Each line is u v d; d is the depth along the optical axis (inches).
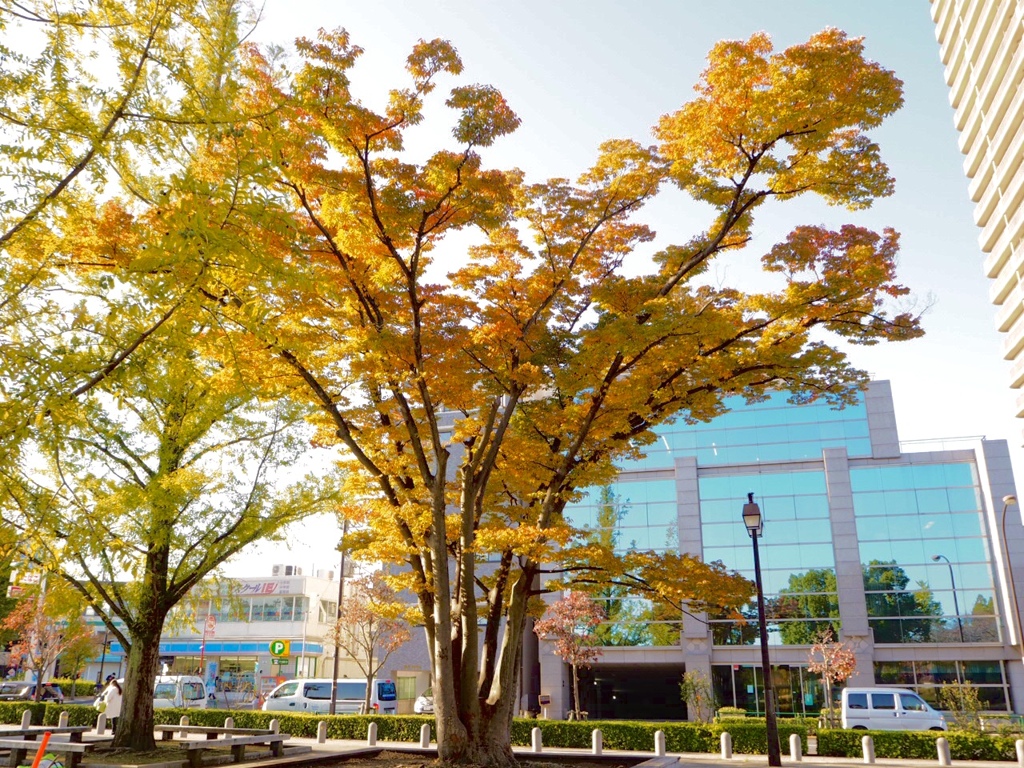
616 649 1594.5
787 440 1706.4
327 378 538.9
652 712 1907.0
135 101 289.0
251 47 423.2
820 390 575.2
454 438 585.6
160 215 303.9
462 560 573.0
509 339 524.1
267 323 360.5
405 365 505.4
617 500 1722.4
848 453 1657.2
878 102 455.8
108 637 2114.9
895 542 1565.0
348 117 440.1
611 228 588.1
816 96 451.8
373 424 568.1
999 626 1459.2
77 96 287.7
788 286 528.7
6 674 2252.7
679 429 1777.8
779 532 1624.0
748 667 1539.1
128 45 294.8
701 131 492.7
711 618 1582.2
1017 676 1423.5
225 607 2210.9
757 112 464.4
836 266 524.4
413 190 470.6
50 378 277.4
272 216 295.4
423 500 594.9
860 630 1502.2
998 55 1769.2
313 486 775.1
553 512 604.7
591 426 593.6
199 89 307.0
